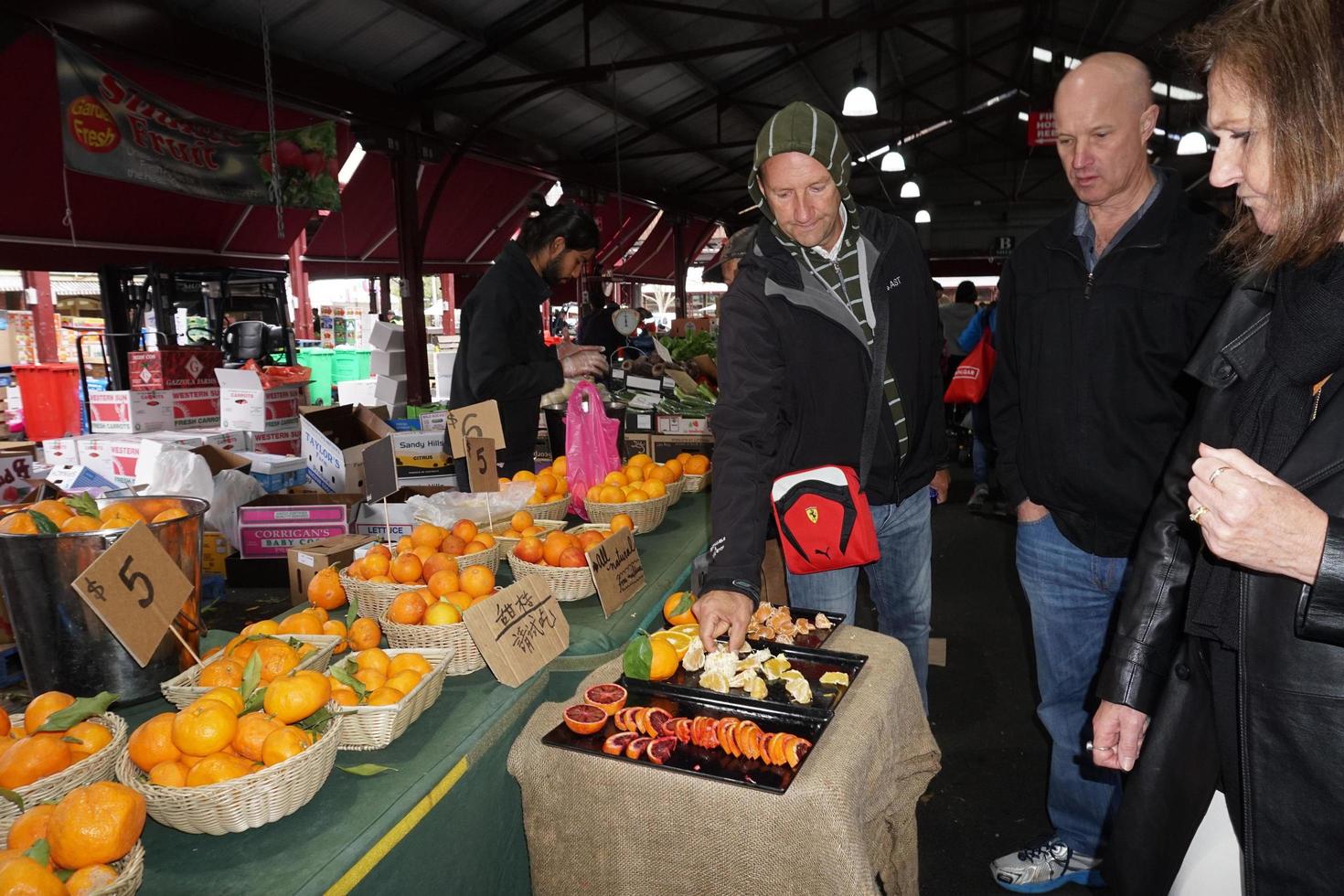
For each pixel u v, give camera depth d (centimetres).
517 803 146
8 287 936
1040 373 177
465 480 289
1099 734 122
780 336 177
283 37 606
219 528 348
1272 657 88
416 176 777
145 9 492
